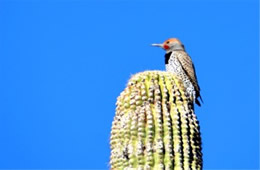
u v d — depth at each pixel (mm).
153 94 11766
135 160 11109
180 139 11305
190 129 11562
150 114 11375
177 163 11086
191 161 11281
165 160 11055
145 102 11680
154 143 11148
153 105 11641
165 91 11844
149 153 11047
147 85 11984
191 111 11914
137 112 11500
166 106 11609
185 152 11227
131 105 11719
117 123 11812
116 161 11406
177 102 11820
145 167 10961
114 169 11438
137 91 11852
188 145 11328
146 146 11133
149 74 12219
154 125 11266
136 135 11273
